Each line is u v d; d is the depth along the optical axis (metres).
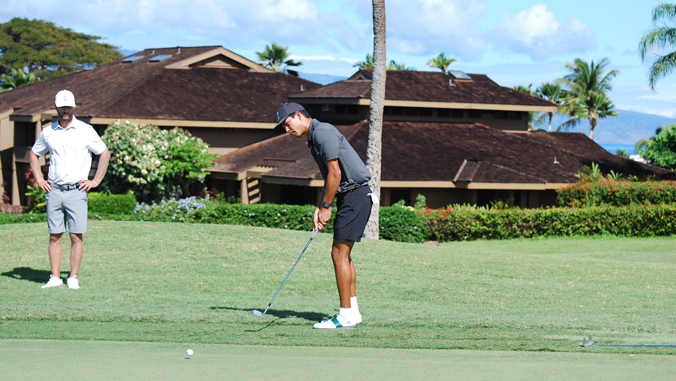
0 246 17.95
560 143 46.81
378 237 27.11
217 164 41.19
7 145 49.66
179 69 47.28
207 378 6.46
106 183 35.84
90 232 19.34
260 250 17.67
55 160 12.58
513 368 6.97
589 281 15.75
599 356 7.73
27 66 93.19
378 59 26.34
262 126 43.22
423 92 43.50
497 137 43.28
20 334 8.92
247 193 39.47
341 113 43.41
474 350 8.14
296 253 17.48
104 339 8.63
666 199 34.38
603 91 88.62
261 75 49.28
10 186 50.22
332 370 6.82
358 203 9.27
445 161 37.81
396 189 36.75
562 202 36.66
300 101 43.81
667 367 7.08
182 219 30.12
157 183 36.09
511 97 45.69
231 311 10.73
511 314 11.11
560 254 26.91
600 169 42.16
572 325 9.95
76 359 7.30
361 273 15.68
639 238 32.88
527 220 33.12
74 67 94.12
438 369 6.91
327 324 9.46
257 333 9.08
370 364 7.13
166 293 12.81
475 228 32.31
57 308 10.72
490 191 38.59
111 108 40.84
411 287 14.16
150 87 44.03
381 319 10.21
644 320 10.64
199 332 9.12
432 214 31.77
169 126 42.06
